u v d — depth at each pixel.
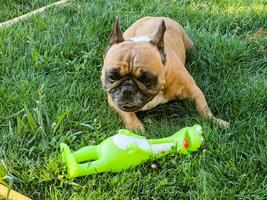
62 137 1.19
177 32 1.48
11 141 1.18
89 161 1.14
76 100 1.34
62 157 1.12
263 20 1.75
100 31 1.63
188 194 1.07
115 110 1.29
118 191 1.06
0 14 1.76
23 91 1.33
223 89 1.39
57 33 1.61
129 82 1.15
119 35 1.22
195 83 1.36
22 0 1.86
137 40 1.22
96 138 1.21
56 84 1.39
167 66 1.25
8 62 1.46
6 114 1.26
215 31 1.70
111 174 1.11
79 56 1.53
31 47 1.53
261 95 1.34
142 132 1.24
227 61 1.51
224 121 1.27
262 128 1.22
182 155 1.15
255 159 1.13
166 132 1.24
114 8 1.77
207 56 1.53
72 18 1.72
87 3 1.80
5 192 1.04
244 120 1.27
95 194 1.05
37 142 1.20
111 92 1.18
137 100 1.16
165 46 1.31
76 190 1.08
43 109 1.26
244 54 1.54
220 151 1.15
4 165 1.10
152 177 1.11
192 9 1.80
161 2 1.84
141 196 1.07
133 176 1.09
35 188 1.09
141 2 1.82
